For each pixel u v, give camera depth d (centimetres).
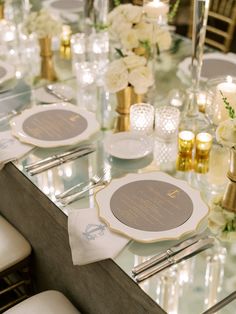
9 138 179
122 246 132
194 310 117
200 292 121
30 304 160
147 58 193
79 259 132
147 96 197
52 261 178
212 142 175
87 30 247
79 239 136
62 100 207
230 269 127
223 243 134
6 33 277
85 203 148
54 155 171
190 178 160
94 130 183
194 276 125
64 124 187
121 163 167
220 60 241
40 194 154
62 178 160
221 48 309
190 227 137
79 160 169
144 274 124
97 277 148
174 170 164
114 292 141
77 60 242
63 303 161
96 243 133
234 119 138
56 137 178
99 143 179
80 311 171
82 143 179
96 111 200
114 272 129
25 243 188
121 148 173
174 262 128
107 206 145
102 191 151
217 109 178
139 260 129
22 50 261
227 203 145
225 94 174
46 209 153
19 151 172
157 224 138
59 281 179
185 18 347
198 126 188
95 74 223
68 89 217
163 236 133
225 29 361
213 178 160
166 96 210
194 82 188
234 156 137
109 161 168
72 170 163
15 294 226
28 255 187
